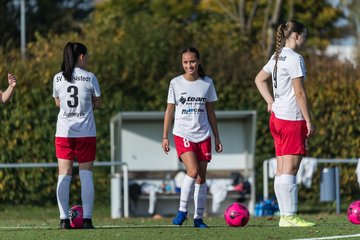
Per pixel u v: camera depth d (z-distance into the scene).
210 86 36.56
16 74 71.56
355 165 73.38
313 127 35.19
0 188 70.06
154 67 74.81
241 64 75.75
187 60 36.03
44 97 72.12
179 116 36.34
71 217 36.56
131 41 75.50
